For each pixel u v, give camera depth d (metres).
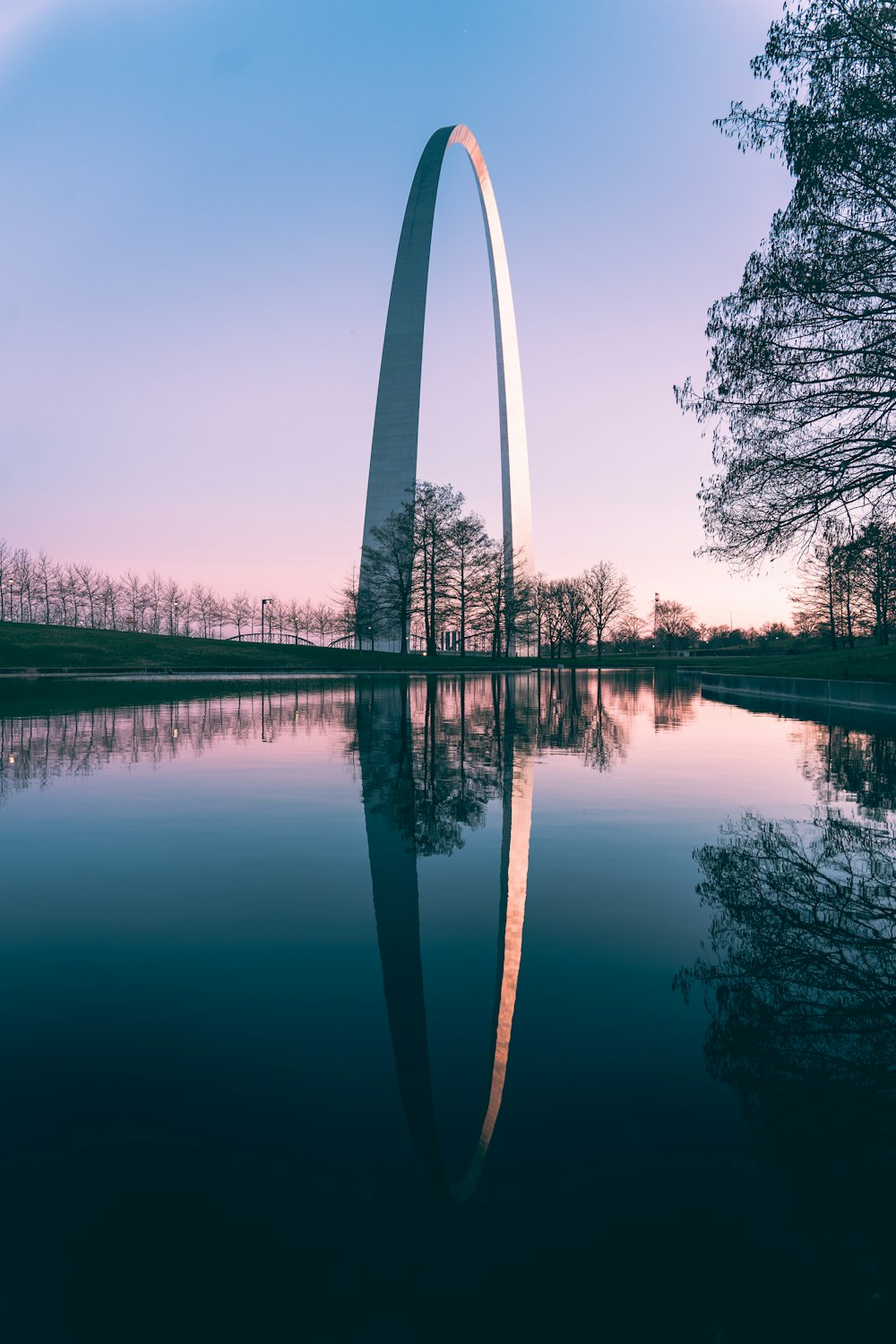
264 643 76.00
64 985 3.71
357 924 4.57
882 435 17.30
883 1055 3.04
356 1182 2.27
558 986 3.68
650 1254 1.99
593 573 115.38
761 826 7.10
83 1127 2.54
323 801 8.34
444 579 73.25
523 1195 2.22
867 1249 2.03
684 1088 2.79
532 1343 1.71
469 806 8.07
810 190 15.69
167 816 7.55
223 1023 3.30
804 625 83.81
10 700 26.23
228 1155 2.39
